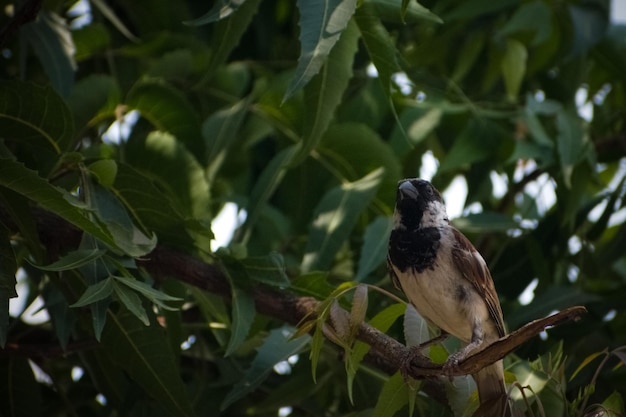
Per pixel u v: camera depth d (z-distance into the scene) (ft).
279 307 30.96
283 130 39.78
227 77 41.39
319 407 35.50
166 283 32.40
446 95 41.55
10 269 26.35
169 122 37.50
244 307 30.04
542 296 36.22
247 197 40.83
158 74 40.19
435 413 30.66
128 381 35.55
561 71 44.24
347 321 26.14
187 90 41.14
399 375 27.53
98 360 33.19
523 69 41.98
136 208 30.89
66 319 29.94
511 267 39.27
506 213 42.78
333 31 25.45
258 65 42.57
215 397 34.65
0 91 30.30
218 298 32.53
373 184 36.06
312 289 31.48
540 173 42.39
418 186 32.71
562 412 28.68
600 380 34.45
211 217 38.73
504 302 39.09
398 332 35.65
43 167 31.53
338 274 38.81
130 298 26.02
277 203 42.96
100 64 41.81
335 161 38.14
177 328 32.14
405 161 41.19
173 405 30.04
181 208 34.55
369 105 40.37
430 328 32.73
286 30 45.09
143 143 35.04
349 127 37.24
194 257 31.50
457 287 31.01
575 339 35.94
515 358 33.50
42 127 31.14
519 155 37.99
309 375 33.55
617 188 39.52
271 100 39.06
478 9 40.42
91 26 39.91
